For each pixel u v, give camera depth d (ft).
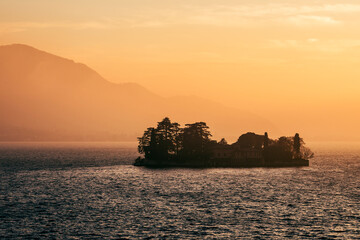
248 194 548.72
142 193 554.05
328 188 618.03
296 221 393.09
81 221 388.37
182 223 382.42
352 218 407.23
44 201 490.49
